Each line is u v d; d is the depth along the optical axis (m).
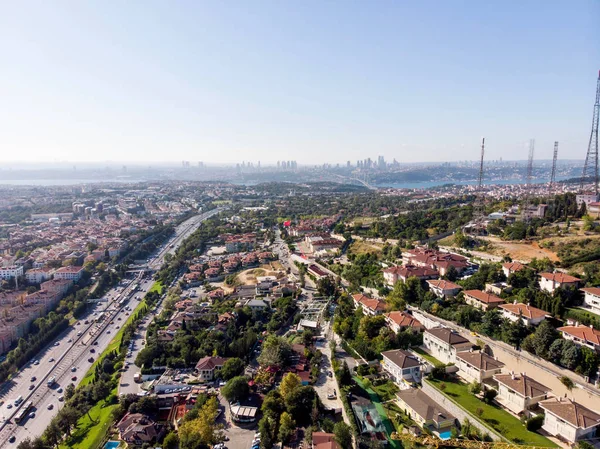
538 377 145.00
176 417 165.00
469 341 169.75
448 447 123.06
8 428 175.00
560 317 172.00
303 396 155.88
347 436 132.50
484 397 139.12
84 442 157.88
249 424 155.12
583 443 110.38
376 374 171.62
